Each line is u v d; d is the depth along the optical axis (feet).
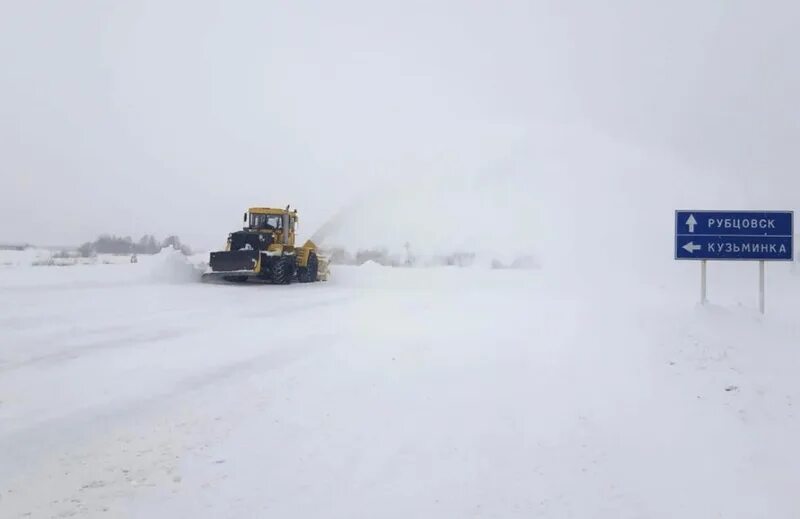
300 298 62.08
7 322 38.81
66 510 13.78
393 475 15.87
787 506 14.12
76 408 21.26
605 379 25.25
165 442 18.10
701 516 13.71
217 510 13.80
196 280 82.02
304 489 14.97
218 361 29.25
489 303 56.65
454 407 21.79
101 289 64.13
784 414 20.31
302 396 23.16
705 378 24.71
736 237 39.78
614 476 15.88
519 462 16.80
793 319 38.42
